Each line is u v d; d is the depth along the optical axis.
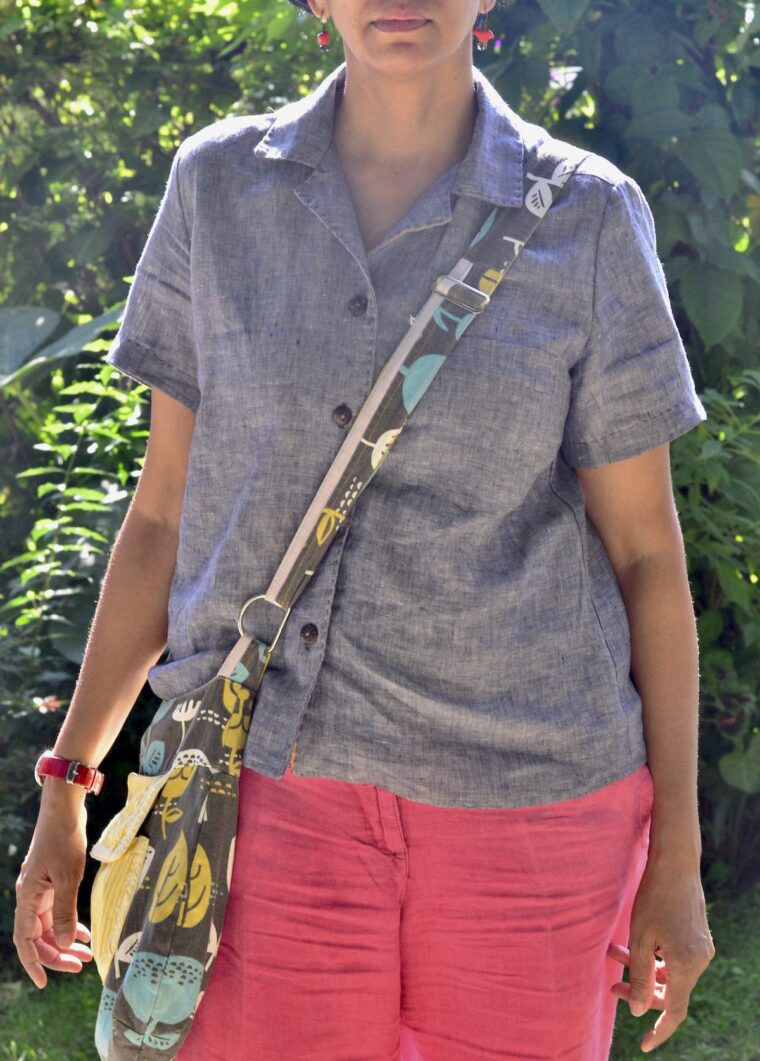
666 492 1.71
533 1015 1.61
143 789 1.64
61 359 4.23
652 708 1.71
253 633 1.60
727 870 3.82
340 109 1.71
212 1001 1.60
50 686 3.69
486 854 1.58
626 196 1.63
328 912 1.58
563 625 1.62
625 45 3.56
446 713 1.56
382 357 1.57
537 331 1.57
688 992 1.65
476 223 1.60
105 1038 1.59
